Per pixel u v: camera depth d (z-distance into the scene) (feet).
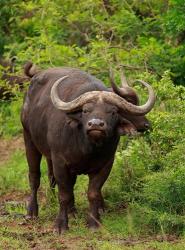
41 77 81.61
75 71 78.74
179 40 110.52
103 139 68.69
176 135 81.61
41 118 78.02
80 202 85.92
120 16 114.52
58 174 74.38
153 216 74.59
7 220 80.53
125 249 67.26
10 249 68.03
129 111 70.18
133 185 83.66
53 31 118.83
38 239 71.67
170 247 67.87
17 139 112.88
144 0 117.91
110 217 79.82
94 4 115.96
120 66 98.99
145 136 85.81
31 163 83.46
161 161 82.84
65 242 70.38
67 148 72.95
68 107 69.77
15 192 94.27
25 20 127.85
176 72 105.29
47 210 83.87
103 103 69.10
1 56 127.75
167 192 76.23
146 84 72.74
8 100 117.60
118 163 85.61
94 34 121.70
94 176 75.00
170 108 86.79
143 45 107.45
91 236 72.84
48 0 115.65
